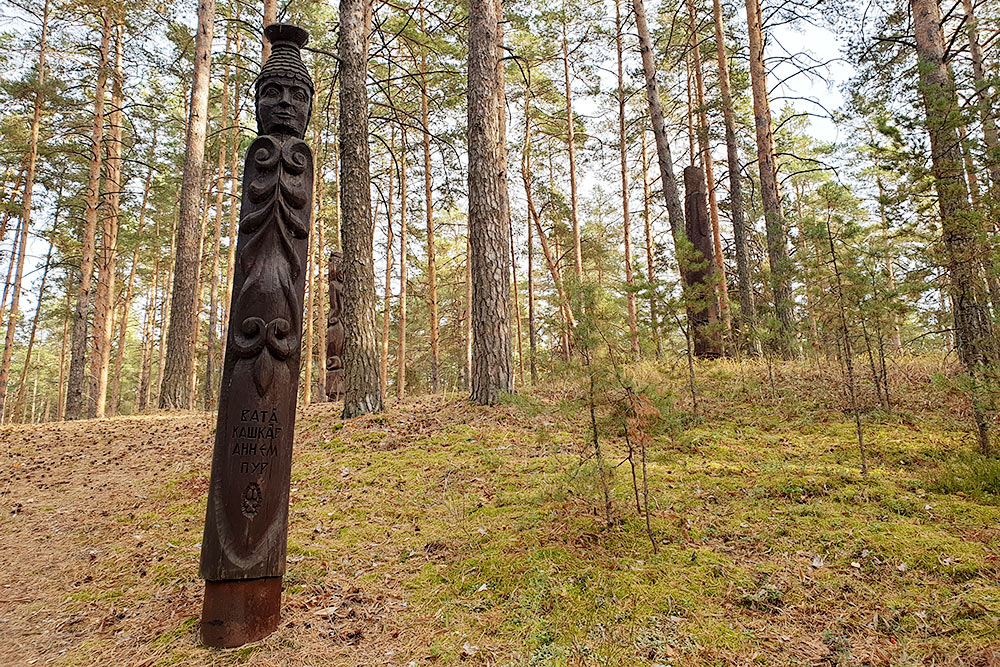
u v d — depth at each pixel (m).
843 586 3.37
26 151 16.34
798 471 5.18
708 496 4.82
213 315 18.94
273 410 3.57
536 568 3.88
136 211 22.78
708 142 15.73
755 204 17.64
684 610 3.29
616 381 4.28
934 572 3.37
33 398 39.72
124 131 18.61
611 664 2.91
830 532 3.96
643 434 4.18
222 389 3.55
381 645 3.32
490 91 9.09
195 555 4.82
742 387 8.55
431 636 3.37
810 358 9.65
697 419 7.23
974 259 5.43
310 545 4.73
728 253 17.02
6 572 5.02
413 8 12.41
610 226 23.83
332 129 21.19
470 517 4.93
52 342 38.34
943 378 5.29
